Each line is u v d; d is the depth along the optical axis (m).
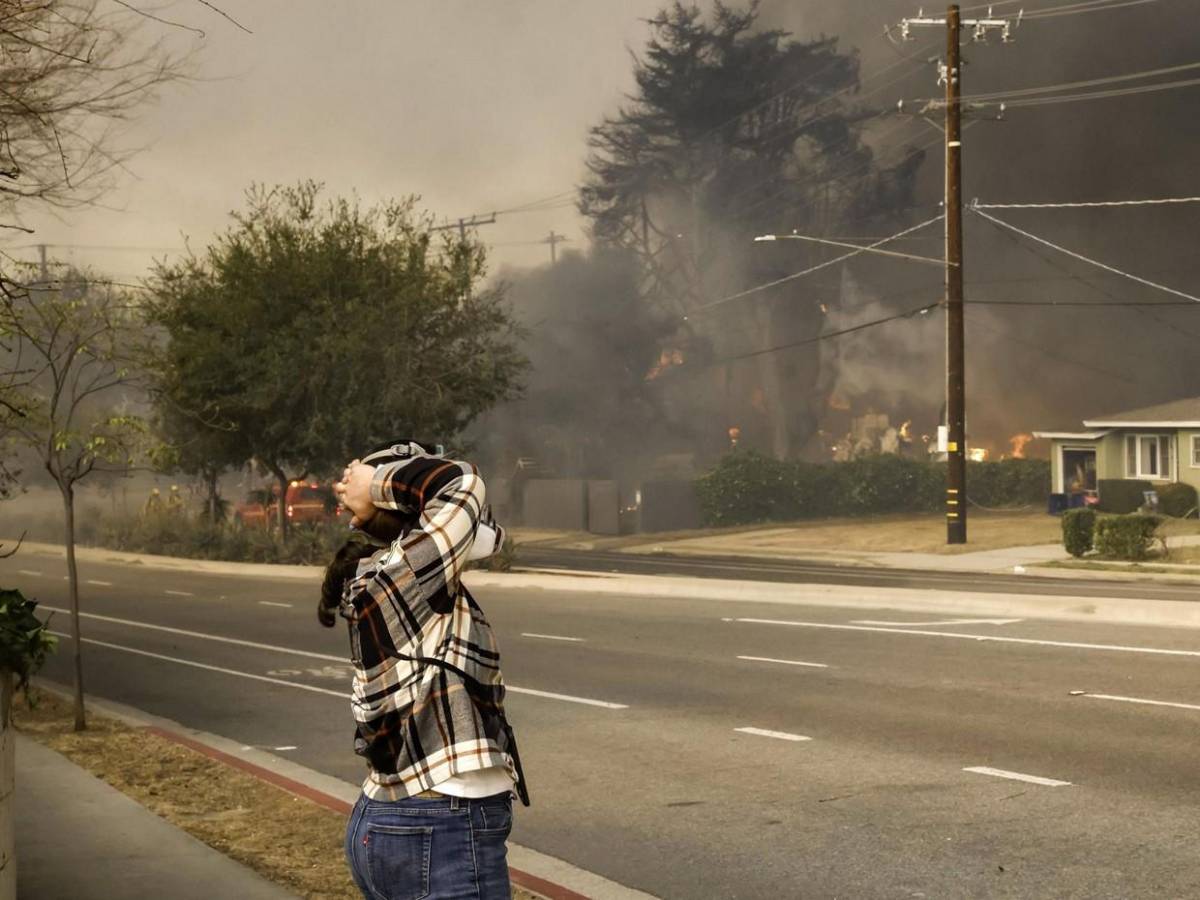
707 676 14.20
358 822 3.33
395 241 33.31
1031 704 11.84
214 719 12.55
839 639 16.97
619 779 9.44
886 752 10.03
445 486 3.34
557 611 21.92
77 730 11.48
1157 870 6.85
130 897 6.30
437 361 32.94
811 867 7.15
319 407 32.56
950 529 37.81
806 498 53.19
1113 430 46.72
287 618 21.88
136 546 41.91
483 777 3.25
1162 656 14.55
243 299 32.06
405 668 3.21
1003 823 7.88
